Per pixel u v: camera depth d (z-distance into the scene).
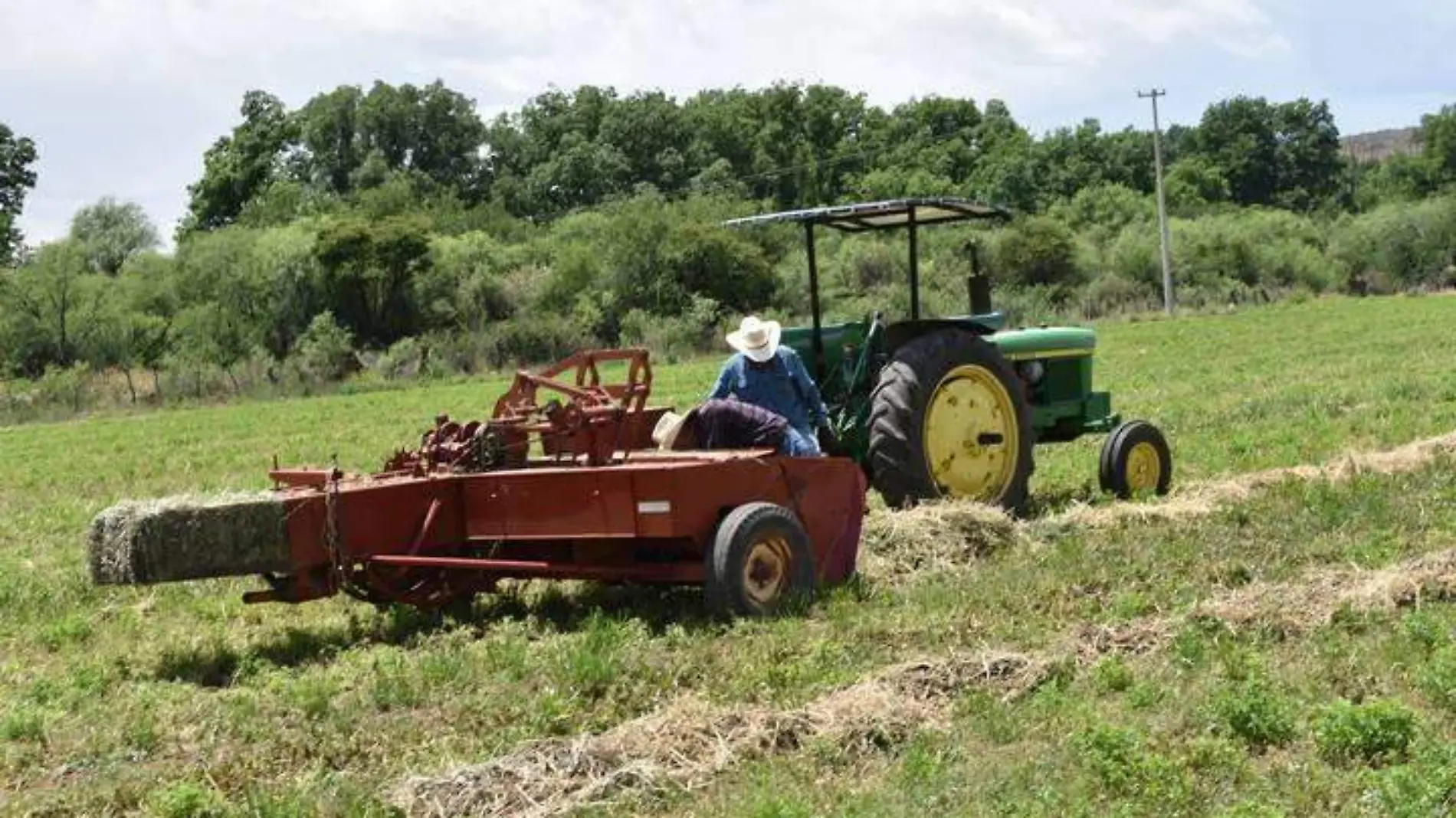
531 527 9.29
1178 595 8.84
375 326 64.56
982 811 5.63
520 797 6.05
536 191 104.81
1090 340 13.68
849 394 12.00
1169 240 75.19
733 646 8.21
